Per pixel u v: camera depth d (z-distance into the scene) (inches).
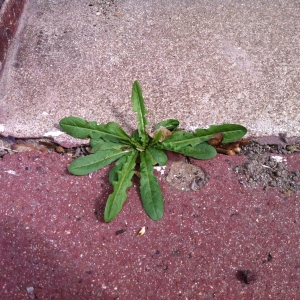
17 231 15.4
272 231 15.2
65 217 15.6
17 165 16.7
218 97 17.8
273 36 19.8
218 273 14.6
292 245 14.9
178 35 20.0
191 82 18.3
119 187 15.4
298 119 17.1
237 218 15.4
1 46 19.2
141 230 15.3
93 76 18.7
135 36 20.1
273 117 17.2
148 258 14.9
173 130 16.9
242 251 14.9
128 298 14.3
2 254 15.0
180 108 17.6
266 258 14.8
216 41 19.7
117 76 18.7
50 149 17.2
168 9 21.1
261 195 15.9
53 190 16.1
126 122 17.3
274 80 18.3
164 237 15.2
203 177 16.3
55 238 15.2
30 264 14.8
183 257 14.8
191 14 20.8
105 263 14.8
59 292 14.4
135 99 16.4
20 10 21.0
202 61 19.0
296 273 14.5
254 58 19.0
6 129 17.3
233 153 16.7
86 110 17.7
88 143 16.9
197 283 14.4
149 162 15.9
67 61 19.3
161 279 14.5
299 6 20.9
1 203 15.9
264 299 14.2
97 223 15.5
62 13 21.2
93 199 15.9
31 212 15.7
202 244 15.0
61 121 16.6
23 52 19.7
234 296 14.2
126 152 16.4
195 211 15.6
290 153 16.8
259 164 16.5
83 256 14.9
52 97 18.1
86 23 20.7
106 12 21.2
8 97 18.2
